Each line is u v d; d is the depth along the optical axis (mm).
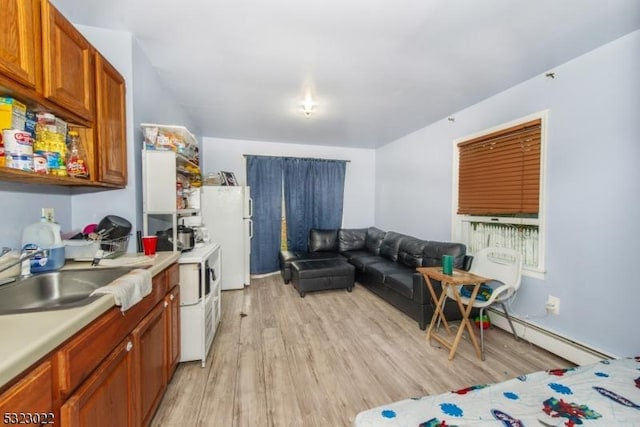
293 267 3924
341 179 5234
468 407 926
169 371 1727
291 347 2334
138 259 1640
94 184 1531
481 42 1875
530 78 2404
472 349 2305
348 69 2260
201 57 2090
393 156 4809
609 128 1878
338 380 1894
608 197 1886
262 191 4695
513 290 2215
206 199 3805
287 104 3047
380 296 3521
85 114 1384
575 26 1702
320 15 1605
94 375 939
